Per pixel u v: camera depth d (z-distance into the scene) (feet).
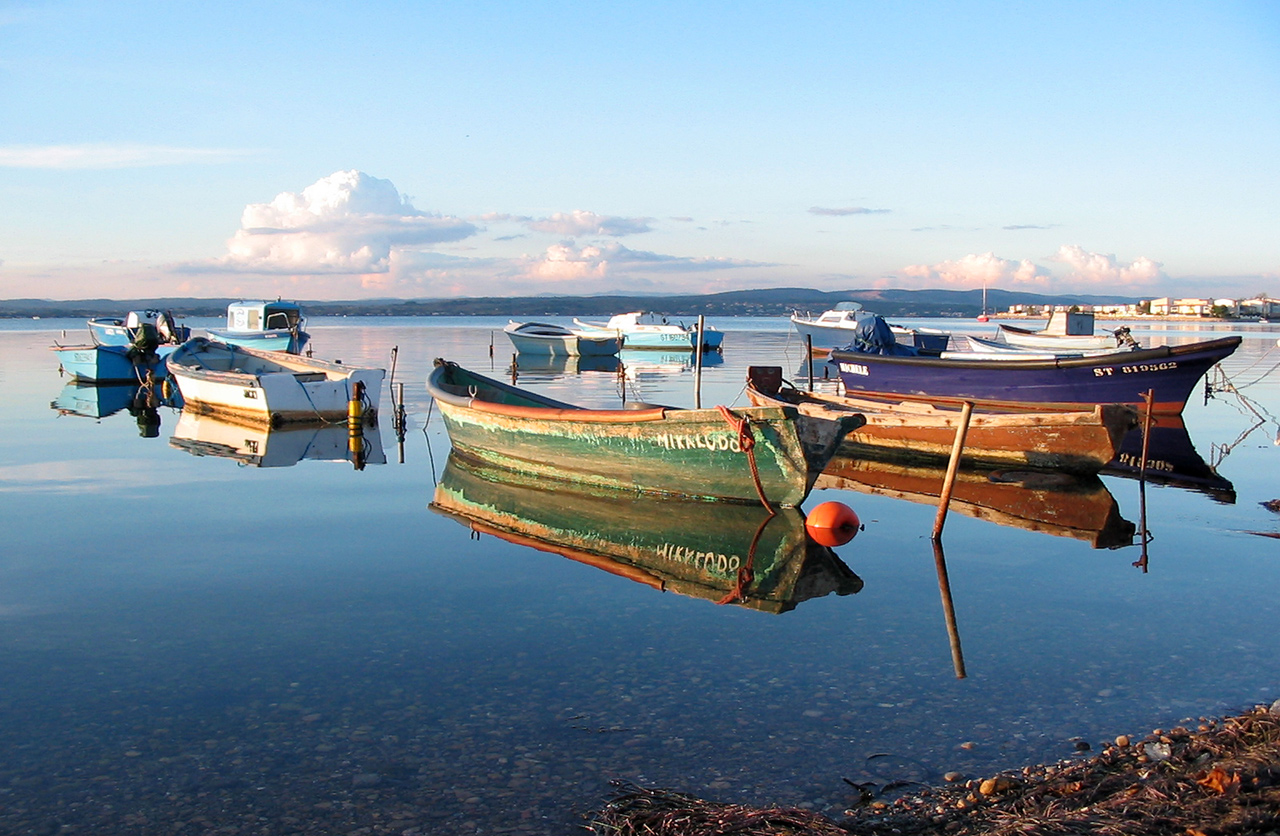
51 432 68.80
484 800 15.70
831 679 20.89
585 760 17.12
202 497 44.16
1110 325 390.42
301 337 121.90
